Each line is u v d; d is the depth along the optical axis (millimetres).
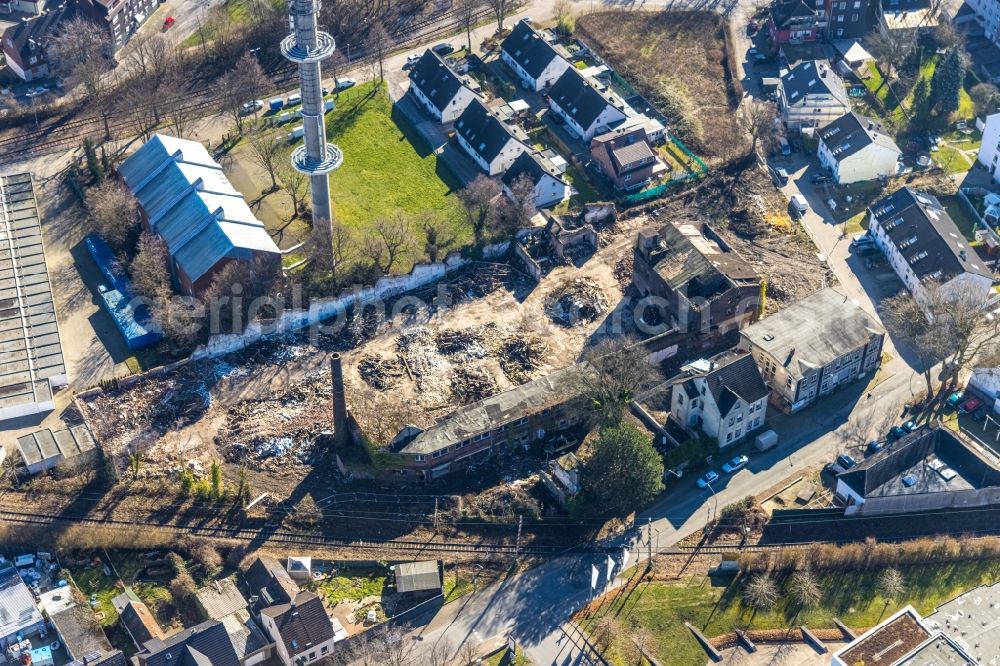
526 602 176500
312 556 181125
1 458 193250
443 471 193625
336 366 182250
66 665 163625
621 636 171750
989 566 182000
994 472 189125
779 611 175750
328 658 167375
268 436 197750
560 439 199375
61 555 179000
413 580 175875
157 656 158875
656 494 188625
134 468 192000
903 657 159000
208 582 176875
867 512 189250
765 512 189250
